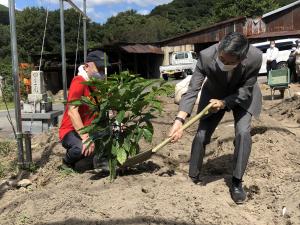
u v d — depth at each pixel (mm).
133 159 4719
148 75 37781
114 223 3658
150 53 36312
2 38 29281
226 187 4746
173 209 3932
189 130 7453
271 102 12438
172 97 12031
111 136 4695
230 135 6434
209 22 60031
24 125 9305
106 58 5234
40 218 3879
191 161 4730
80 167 5672
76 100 4816
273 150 5719
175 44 37656
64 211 3959
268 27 34656
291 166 5449
